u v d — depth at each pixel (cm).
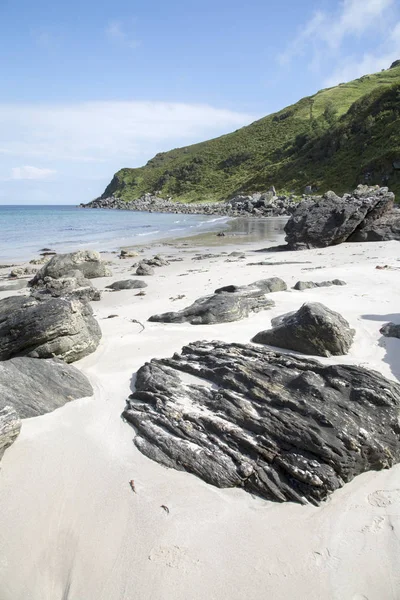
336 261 2088
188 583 395
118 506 484
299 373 643
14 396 659
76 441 596
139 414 635
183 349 828
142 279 1884
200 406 620
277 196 7494
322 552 424
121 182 15250
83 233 4450
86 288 1487
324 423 543
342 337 847
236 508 481
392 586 391
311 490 492
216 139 14775
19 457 559
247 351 757
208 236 3941
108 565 416
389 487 507
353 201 2797
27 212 10288
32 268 2261
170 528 453
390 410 566
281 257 2366
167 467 543
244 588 390
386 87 8450
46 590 403
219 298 1152
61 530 456
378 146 7062
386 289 1331
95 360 885
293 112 13150
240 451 541
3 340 846
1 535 451
